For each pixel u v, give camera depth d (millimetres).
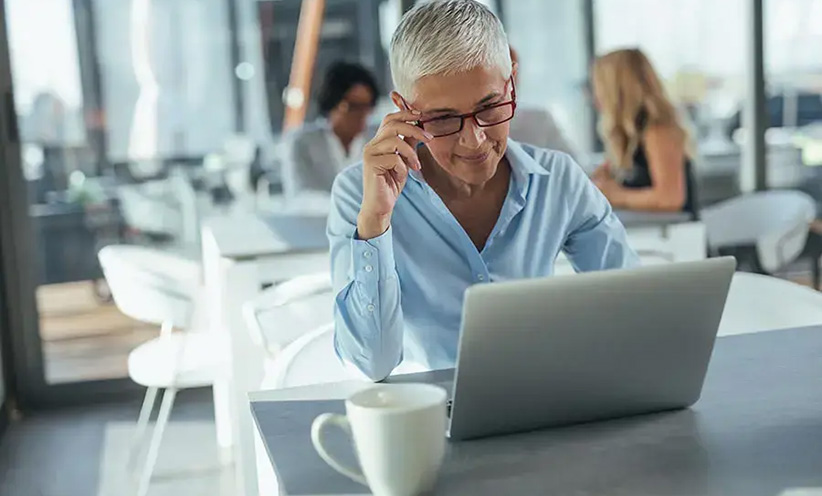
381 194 1524
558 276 1138
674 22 4641
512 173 1796
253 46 4262
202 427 3873
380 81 4422
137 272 3094
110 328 4238
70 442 3754
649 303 1184
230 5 4207
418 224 1760
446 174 1790
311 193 4285
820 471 1086
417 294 1771
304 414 1338
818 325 1735
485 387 1172
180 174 4254
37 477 3383
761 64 4707
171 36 4164
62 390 4215
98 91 4117
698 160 4730
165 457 3533
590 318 1164
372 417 987
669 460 1134
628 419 1282
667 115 3605
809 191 4840
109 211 4191
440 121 1526
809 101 4781
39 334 4164
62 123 4090
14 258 4102
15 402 4168
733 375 1452
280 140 4324
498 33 1538
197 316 3229
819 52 4750
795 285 2070
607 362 1209
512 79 1600
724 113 4734
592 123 4613
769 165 4805
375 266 1566
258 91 4293
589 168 4609
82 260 4184
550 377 1192
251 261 2990
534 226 1822
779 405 1309
